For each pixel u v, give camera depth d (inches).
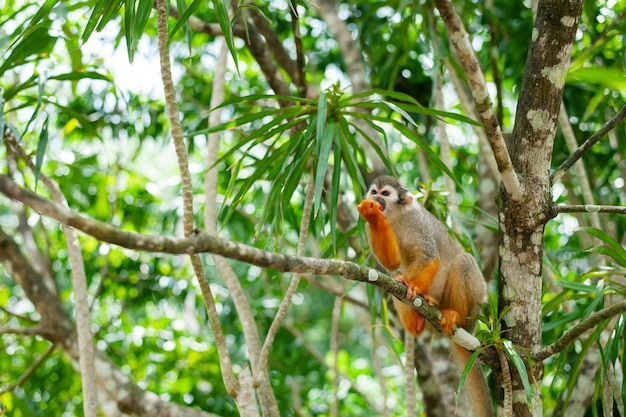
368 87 418.3
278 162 261.1
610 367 271.7
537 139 229.3
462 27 201.9
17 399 396.8
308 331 660.1
